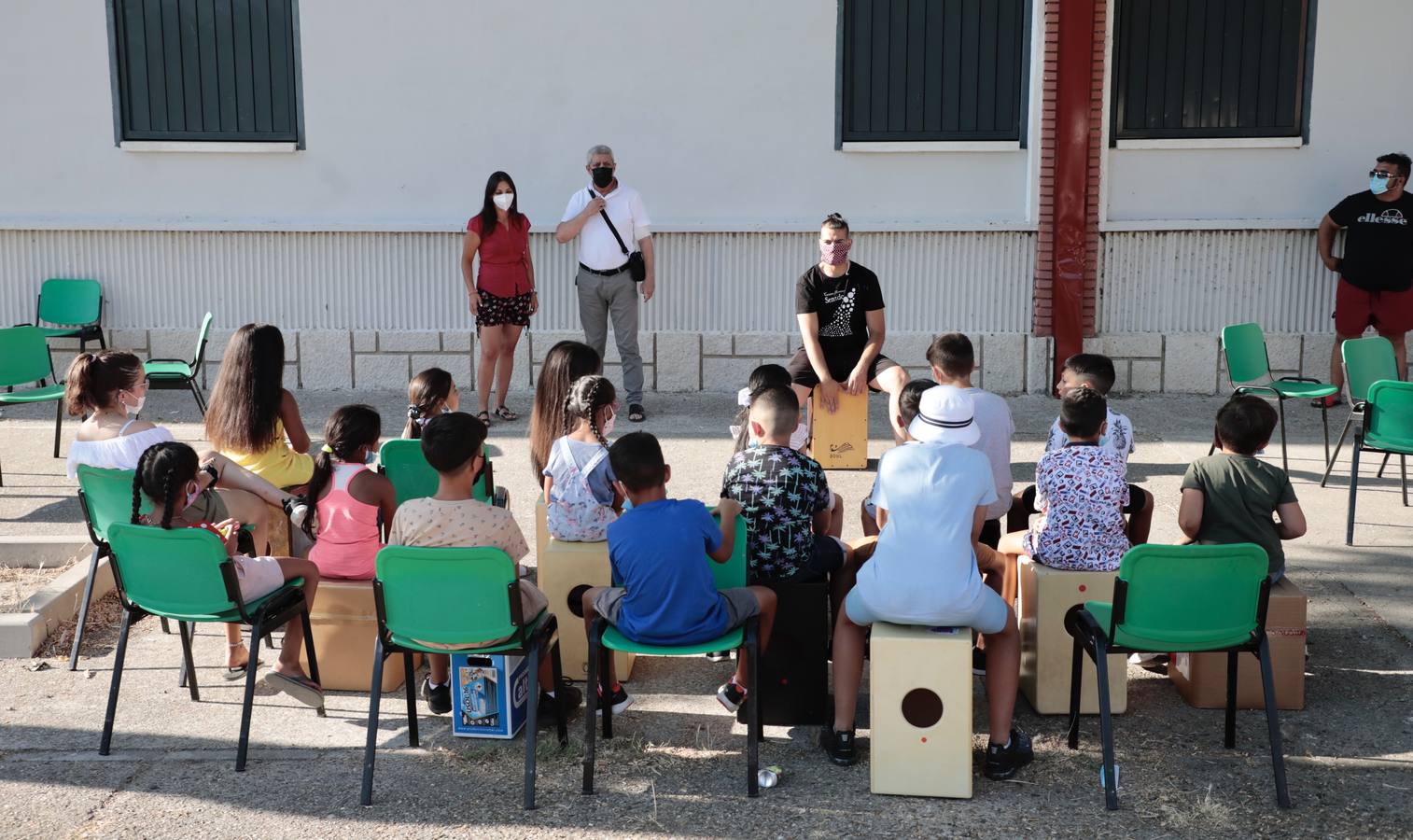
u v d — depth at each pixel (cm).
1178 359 936
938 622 386
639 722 448
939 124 921
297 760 422
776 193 934
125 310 963
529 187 938
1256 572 379
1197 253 924
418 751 427
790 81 917
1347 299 882
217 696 473
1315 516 657
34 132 941
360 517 470
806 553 438
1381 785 394
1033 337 930
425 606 392
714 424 855
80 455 499
